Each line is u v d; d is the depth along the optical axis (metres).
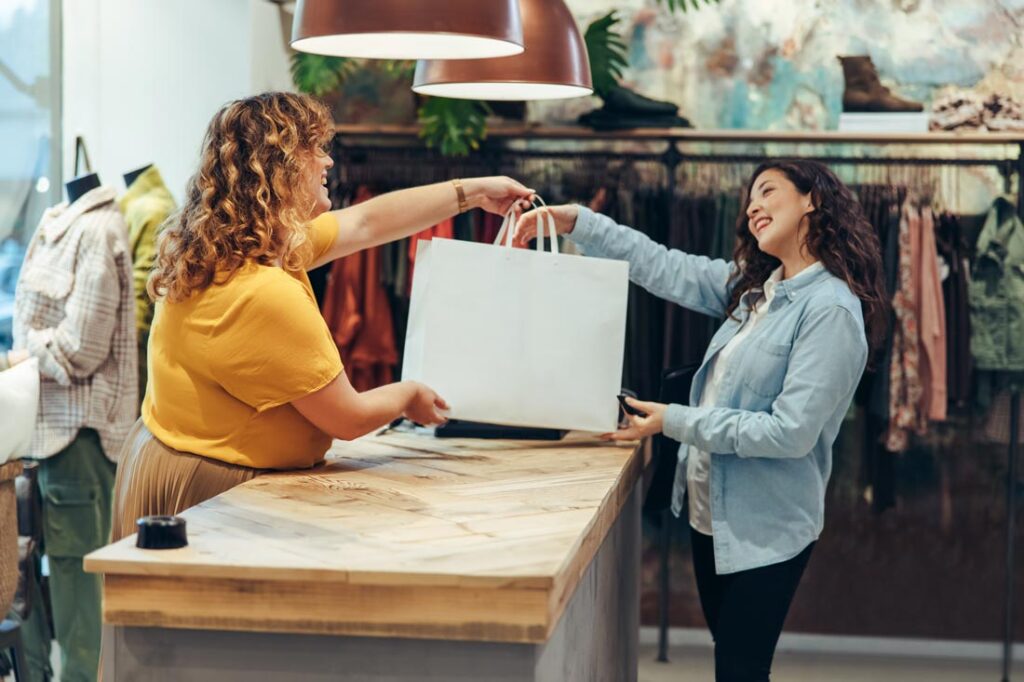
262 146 2.29
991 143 4.75
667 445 3.12
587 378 2.78
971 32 4.85
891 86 4.91
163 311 2.32
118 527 2.40
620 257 3.15
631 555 3.33
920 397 4.62
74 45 5.13
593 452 2.74
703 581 3.02
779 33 4.96
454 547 1.74
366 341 4.78
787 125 4.98
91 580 3.95
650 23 5.02
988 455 4.93
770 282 2.87
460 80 2.73
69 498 3.91
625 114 4.80
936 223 4.68
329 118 2.42
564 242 4.63
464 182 2.95
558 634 1.84
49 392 3.89
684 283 3.16
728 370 2.79
